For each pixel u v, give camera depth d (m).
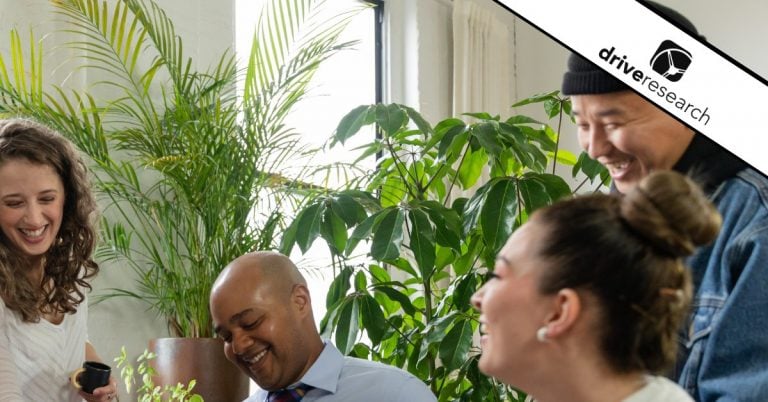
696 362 1.51
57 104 3.21
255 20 4.69
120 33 3.38
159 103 3.83
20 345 2.18
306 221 3.33
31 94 3.18
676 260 1.06
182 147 3.46
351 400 2.31
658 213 1.04
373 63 5.80
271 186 3.72
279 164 3.70
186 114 3.47
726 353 1.45
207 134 3.43
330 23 5.36
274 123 3.68
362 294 3.31
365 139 5.41
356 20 5.68
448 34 6.20
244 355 2.28
